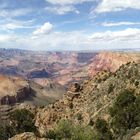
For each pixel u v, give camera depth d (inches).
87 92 5295.3
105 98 4347.9
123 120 2915.8
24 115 3161.9
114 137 2851.9
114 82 4680.1
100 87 4968.0
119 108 3223.4
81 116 4407.0
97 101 4498.0
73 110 5012.3
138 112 2903.5
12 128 3014.3
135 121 2844.5
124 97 3243.1
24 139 1485.0
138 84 4023.1
